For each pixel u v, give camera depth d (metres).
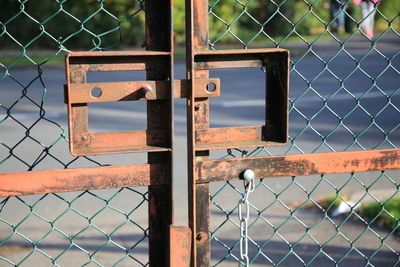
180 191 21.61
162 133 7.85
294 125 32.16
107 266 15.33
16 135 29.33
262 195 20.83
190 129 7.75
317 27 92.81
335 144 28.31
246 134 8.18
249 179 8.11
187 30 7.61
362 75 50.66
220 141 8.07
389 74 51.03
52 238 17.02
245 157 8.20
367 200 19.66
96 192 21.05
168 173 7.85
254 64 8.02
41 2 64.19
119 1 66.19
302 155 8.40
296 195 20.89
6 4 63.75
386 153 8.75
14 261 15.34
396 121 33.62
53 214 18.91
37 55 58.72
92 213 19.11
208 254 8.27
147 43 7.65
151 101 7.78
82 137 7.52
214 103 39.19
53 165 24.34
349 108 36.97
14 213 18.84
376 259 15.27
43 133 29.88
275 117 8.23
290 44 75.25
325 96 40.81
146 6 7.61
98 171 7.64
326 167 8.54
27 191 7.44
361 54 66.44
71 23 65.06
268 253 15.91
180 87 7.68
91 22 65.25
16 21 64.06
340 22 92.69
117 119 33.72
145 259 15.91
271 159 8.26
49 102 38.50
